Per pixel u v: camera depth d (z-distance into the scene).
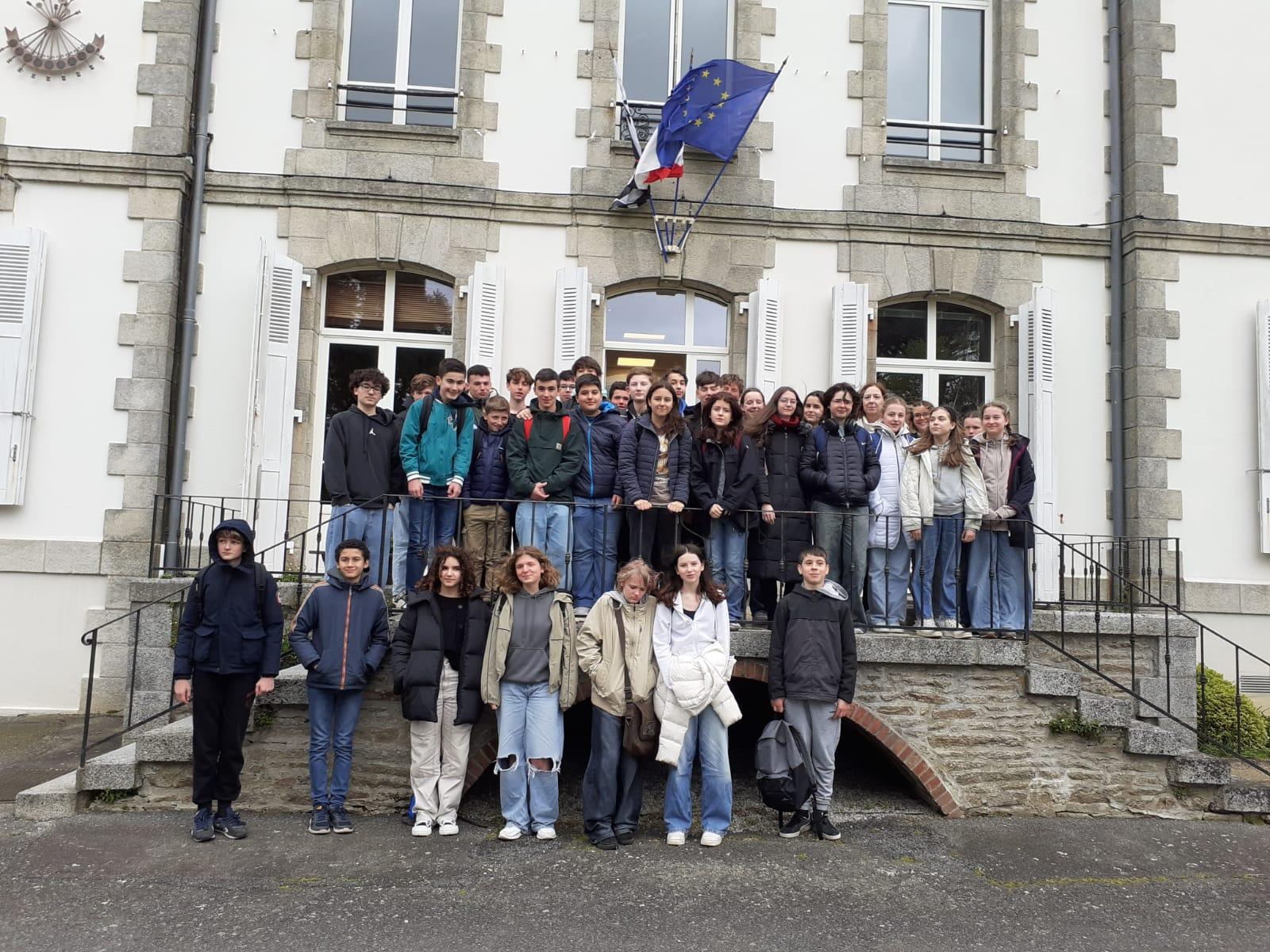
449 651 5.33
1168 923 4.48
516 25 8.71
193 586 5.06
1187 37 8.97
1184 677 7.12
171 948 3.92
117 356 7.96
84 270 8.02
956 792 5.95
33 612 7.72
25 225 8.02
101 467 7.86
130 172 8.08
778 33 8.90
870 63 8.93
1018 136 8.95
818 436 6.12
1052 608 7.55
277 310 7.98
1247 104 8.98
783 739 5.33
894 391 8.95
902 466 6.25
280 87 8.45
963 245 8.80
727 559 6.07
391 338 8.62
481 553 6.02
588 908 4.40
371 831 5.32
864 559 6.12
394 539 6.11
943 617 6.20
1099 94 9.06
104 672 7.69
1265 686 8.35
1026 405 8.52
